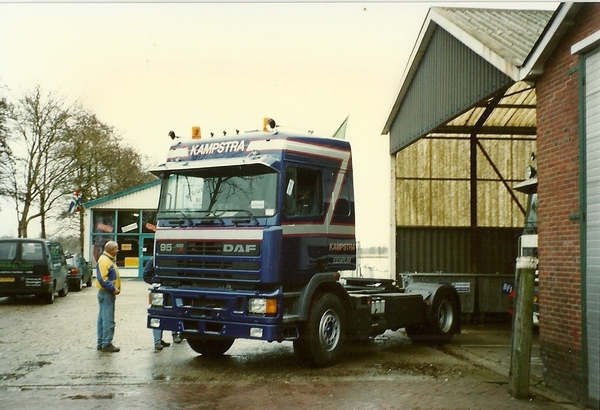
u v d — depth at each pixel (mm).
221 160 9391
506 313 15359
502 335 13461
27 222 32750
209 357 10289
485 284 15164
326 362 9461
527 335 7762
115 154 42312
